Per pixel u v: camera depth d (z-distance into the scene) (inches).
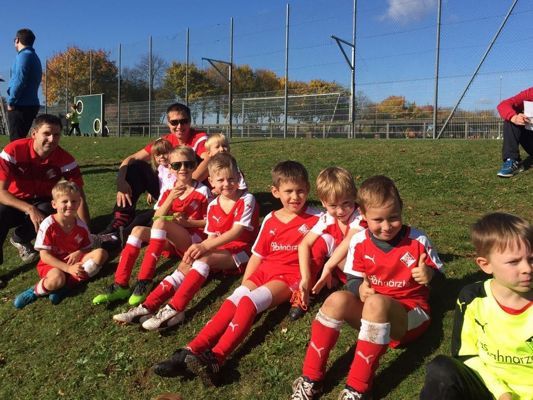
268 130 975.6
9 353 148.1
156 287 156.1
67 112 1275.8
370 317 103.6
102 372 131.7
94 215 245.0
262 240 142.2
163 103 1063.0
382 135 791.1
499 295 91.3
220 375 120.4
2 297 179.2
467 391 88.1
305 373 109.9
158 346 136.3
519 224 86.8
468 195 234.1
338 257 129.4
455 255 156.2
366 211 113.1
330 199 133.1
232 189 155.6
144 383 125.9
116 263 184.2
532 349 87.6
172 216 166.7
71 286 169.8
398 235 115.5
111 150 484.1
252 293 126.7
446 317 122.8
